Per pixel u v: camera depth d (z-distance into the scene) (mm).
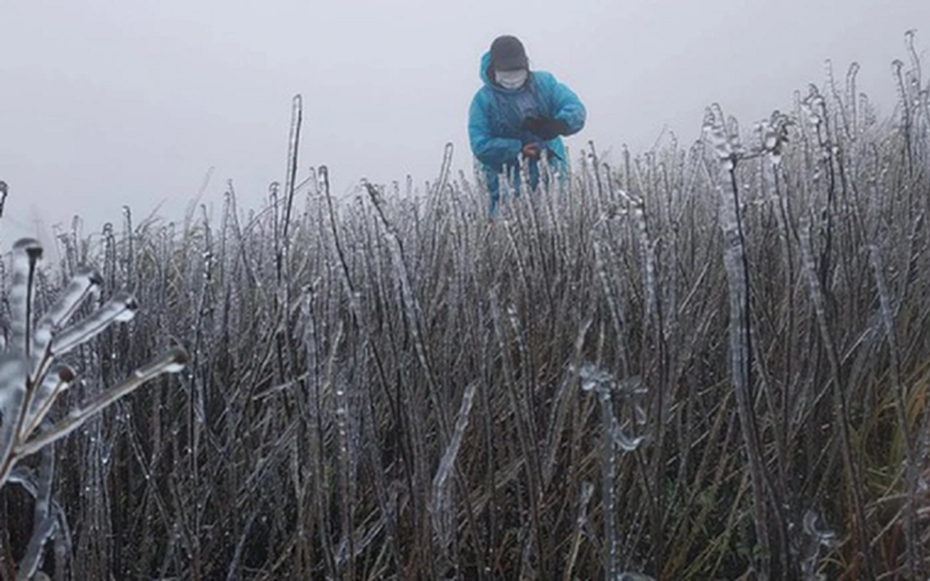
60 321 941
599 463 1792
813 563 1403
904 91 2465
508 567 1937
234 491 1916
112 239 2236
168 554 1721
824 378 1933
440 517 1513
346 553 1598
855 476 1446
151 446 2127
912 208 2418
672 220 2070
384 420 2062
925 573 1577
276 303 2078
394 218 2789
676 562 1771
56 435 937
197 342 1911
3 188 1532
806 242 1439
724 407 1813
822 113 1990
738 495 1778
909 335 2297
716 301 2154
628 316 2127
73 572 1519
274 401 2006
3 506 1541
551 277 2309
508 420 1995
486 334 1971
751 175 2574
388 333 1806
